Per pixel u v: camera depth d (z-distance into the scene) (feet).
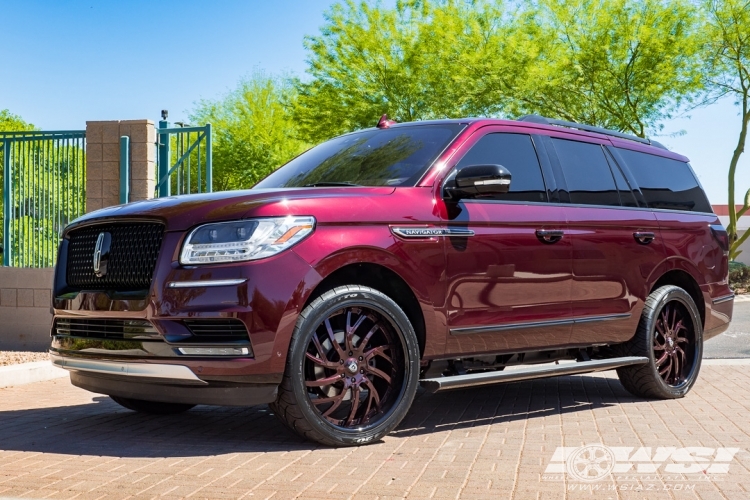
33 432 15.71
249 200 13.78
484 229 16.02
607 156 19.89
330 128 95.81
